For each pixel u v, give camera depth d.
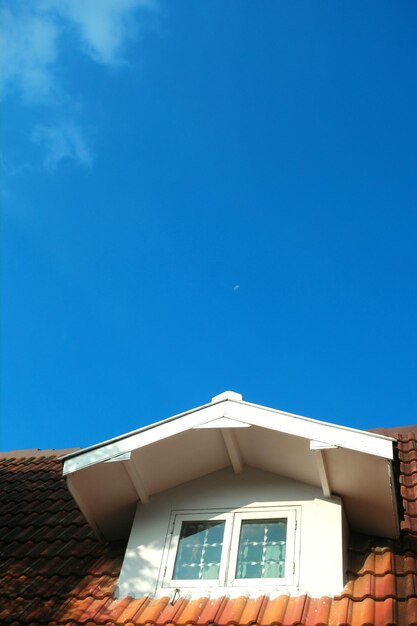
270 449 6.38
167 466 6.58
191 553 6.19
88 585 6.34
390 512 6.10
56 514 8.17
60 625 5.77
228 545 6.10
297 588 5.63
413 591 5.45
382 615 5.18
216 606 5.57
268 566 5.90
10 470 10.31
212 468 6.76
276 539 6.08
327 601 5.45
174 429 6.38
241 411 6.30
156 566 6.14
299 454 6.23
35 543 7.43
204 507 6.48
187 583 5.94
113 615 5.70
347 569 5.86
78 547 7.15
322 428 6.02
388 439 5.82
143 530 6.45
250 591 5.71
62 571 6.67
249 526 6.24
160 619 5.54
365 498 6.12
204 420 6.34
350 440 5.88
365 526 6.36
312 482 6.36
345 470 6.03
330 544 5.87
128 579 6.11
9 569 6.86
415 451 8.63
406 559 5.99
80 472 6.45
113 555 6.81
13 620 5.91
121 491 6.65
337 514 6.08
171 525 6.42
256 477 6.62
